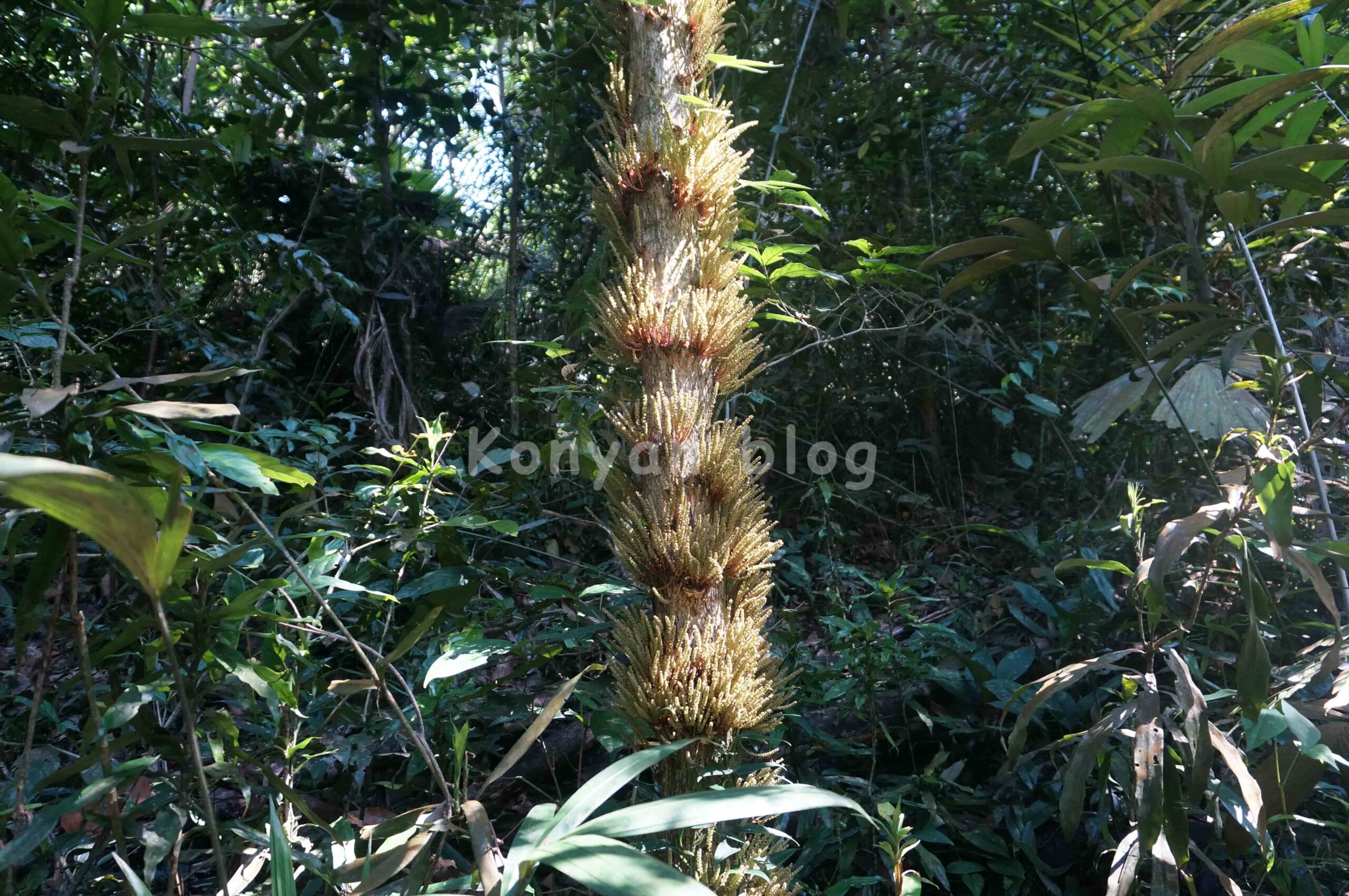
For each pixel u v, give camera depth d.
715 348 1.57
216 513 1.39
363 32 3.82
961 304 3.54
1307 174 1.78
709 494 1.52
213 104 5.44
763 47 3.75
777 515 3.42
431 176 5.54
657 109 1.67
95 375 2.48
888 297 3.02
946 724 2.10
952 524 3.31
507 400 3.96
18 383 1.20
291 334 4.14
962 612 2.56
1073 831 1.43
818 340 2.87
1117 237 3.36
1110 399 2.25
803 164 3.51
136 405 1.10
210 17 1.49
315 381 4.05
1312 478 1.92
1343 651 1.57
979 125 3.75
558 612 2.31
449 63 4.43
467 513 2.10
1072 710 2.04
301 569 1.55
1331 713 1.56
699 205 1.63
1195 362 2.53
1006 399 3.30
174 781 1.34
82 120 1.33
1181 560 2.47
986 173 3.79
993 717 2.22
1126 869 1.45
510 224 5.30
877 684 2.14
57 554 1.12
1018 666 2.17
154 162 2.77
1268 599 1.53
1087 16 3.04
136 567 0.93
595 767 2.28
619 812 1.01
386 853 1.21
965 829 1.97
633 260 1.65
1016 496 3.47
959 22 4.11
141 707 1.25
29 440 1.43
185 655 1.68
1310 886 1.73
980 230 3.62
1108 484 3.14
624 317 1.57
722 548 1.47
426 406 4.22
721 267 1.61
